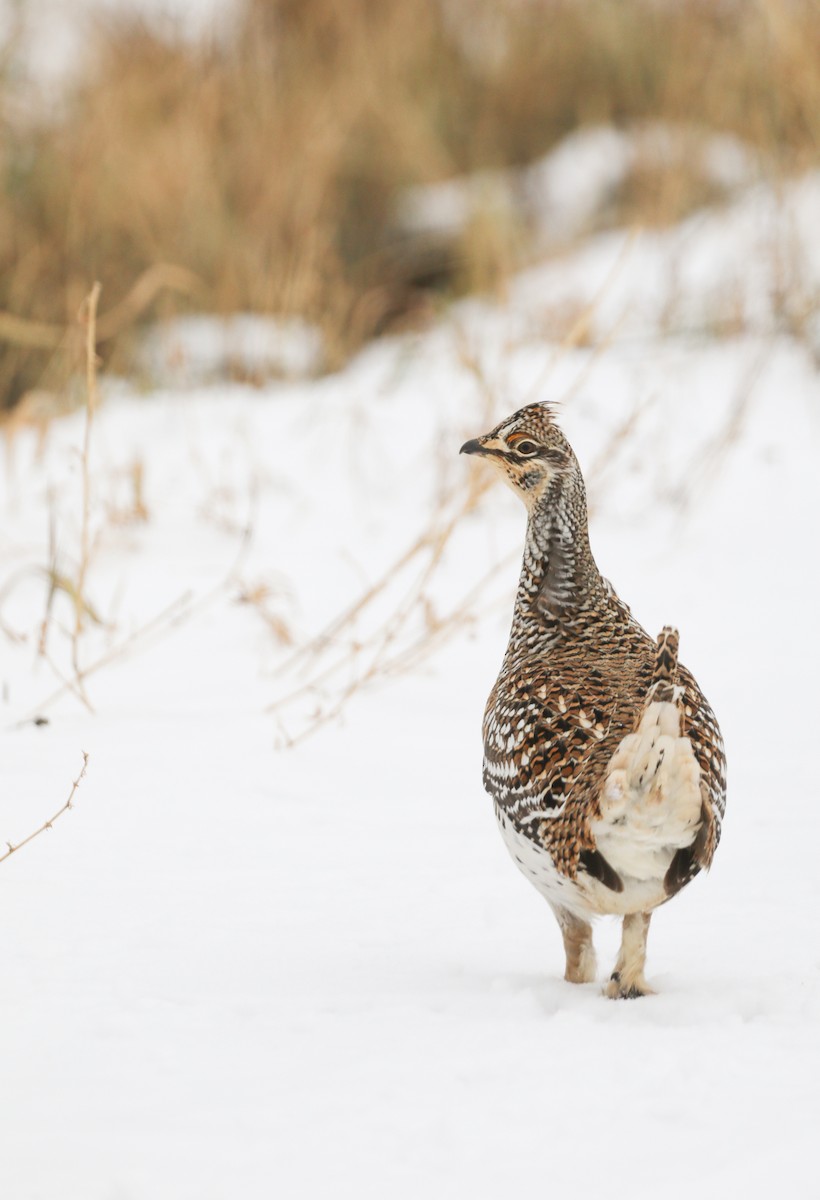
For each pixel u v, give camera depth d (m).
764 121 22.52
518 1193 5.43
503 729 7.64
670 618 13.66
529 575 8.60
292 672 12.58
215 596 14.40
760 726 11.12
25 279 21.08
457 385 19.45
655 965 7.54
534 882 7.47
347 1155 5.66
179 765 10.19
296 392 20.70
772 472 17.25
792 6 21.77
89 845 8.91
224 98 25.11
